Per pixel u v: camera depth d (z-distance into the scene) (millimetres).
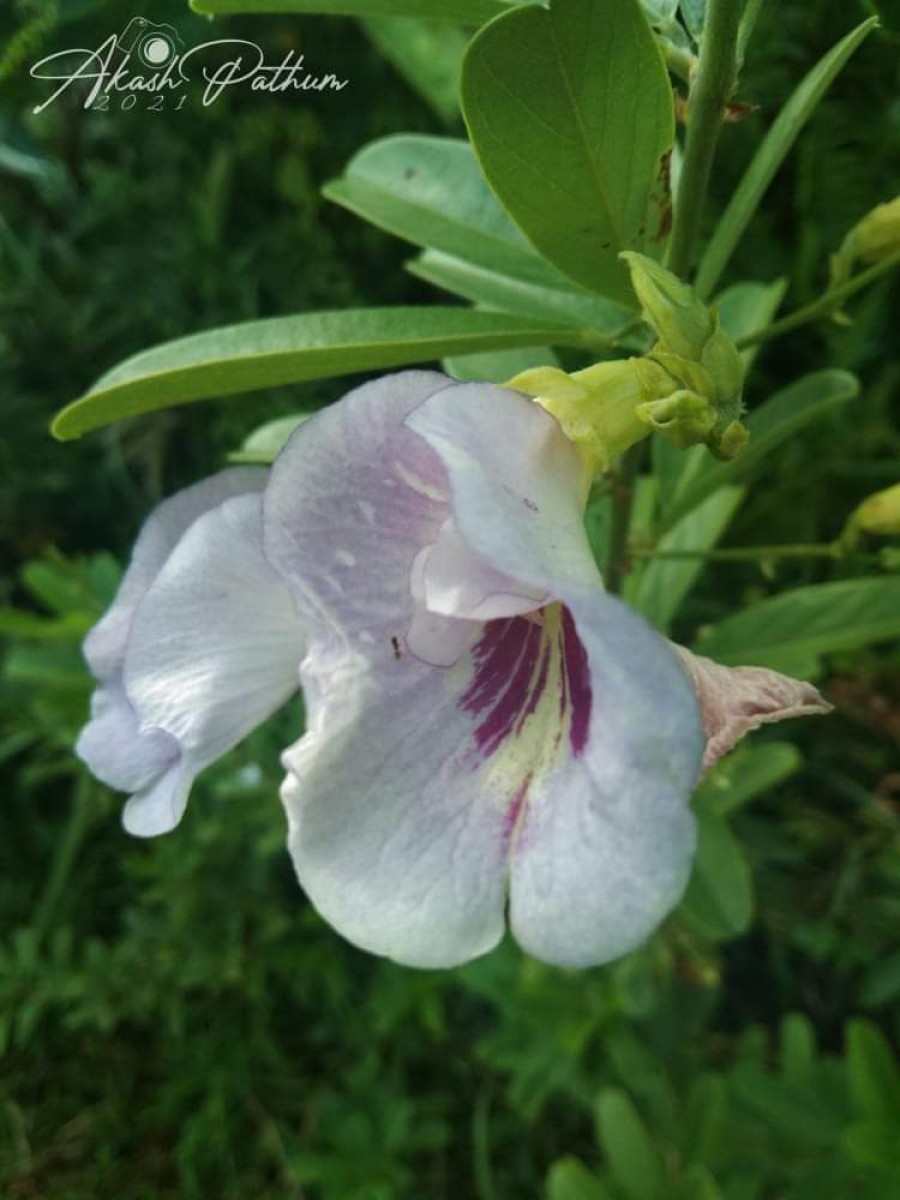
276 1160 226
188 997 228
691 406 72
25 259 232
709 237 172
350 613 68
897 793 204
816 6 148
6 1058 240
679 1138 166
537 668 70
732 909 133
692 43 93
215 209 216
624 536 110
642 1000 167
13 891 246
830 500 198
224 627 76
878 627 126
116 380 91
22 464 245
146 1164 234
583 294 112
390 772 68
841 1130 157
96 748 84
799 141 165
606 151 82
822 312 101
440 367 143
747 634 130
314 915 213
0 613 183
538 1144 218
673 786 55
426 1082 225
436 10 90
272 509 66
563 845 61
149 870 212
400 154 123
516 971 179
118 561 259
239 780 193
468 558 66
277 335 89
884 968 190
